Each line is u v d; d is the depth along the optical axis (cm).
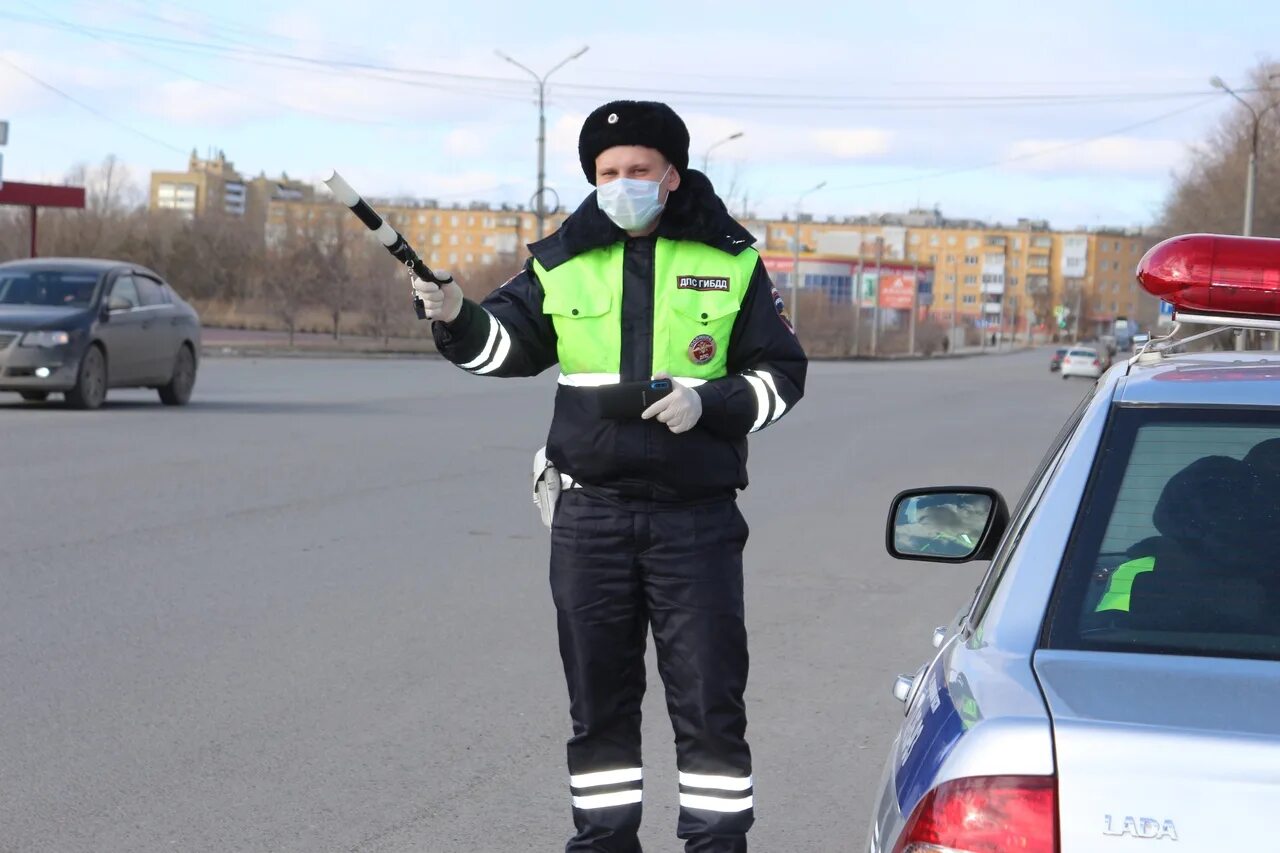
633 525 358
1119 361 312
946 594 817
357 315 5928
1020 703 195
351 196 325
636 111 350
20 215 6562
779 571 881
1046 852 180
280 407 1905
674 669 363
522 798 475
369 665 627
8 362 1648
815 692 612
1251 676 203
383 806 464
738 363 370
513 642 672
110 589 759
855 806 479
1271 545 230
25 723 536
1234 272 294
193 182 16925
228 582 785
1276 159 5281
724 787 365
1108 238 17788
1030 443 1769
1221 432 247
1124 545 234
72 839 432
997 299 17488
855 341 8475
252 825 446
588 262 360
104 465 1223
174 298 1898
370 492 1126
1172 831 176
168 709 557
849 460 1517
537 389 2430
